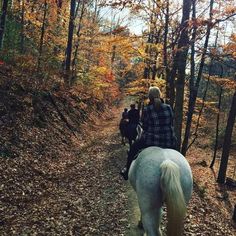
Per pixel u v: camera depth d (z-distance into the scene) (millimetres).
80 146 17219
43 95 18047
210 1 14086
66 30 29406
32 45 23016
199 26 11672
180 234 4504
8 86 14953
